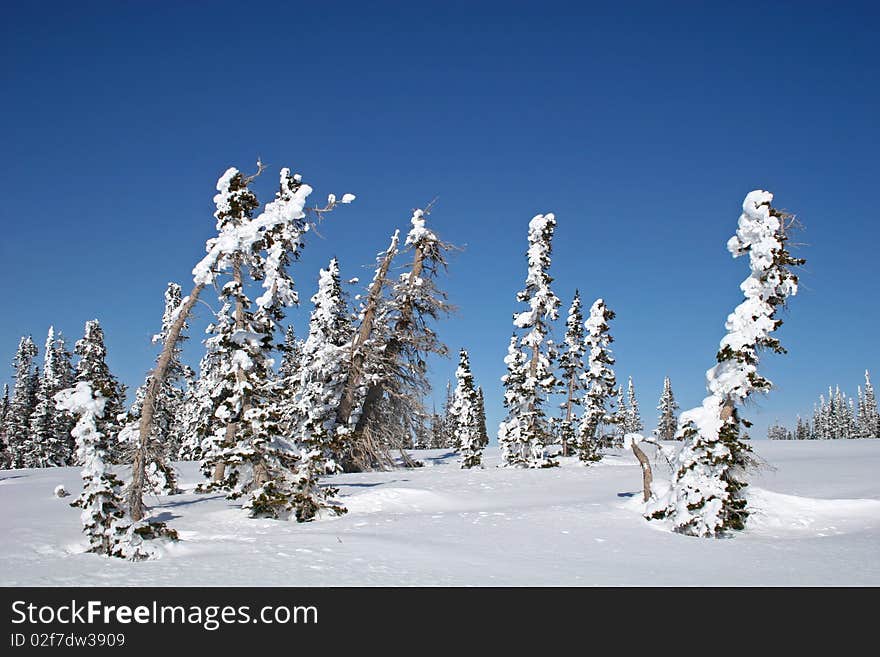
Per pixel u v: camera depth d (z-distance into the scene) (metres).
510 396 40.84
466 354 59.59
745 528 19.55
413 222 37.75
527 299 42.50
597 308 46.94
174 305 43.22
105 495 14.13
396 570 12.88
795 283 19.86
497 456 55.56
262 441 20.47
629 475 33.25
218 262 17.23
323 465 21.45
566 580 12.66
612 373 46.25
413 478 32.28
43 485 31.27
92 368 50.94
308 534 17.00
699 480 19.05
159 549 14.25
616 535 18.08
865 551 15.88
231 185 18.73
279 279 23.53
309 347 40.12
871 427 121.31
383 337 37.09
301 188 18.55
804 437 152.50
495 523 19.34
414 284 36.50
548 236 42.41
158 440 17.03
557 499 25.64
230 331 22.89
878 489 26.16
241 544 15.43
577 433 46.47
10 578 11.41
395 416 37.69
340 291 41.44
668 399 91.19
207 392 29.22
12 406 65.69
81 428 14.06
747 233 20.39
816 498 23.86
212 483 25.14
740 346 19.52
